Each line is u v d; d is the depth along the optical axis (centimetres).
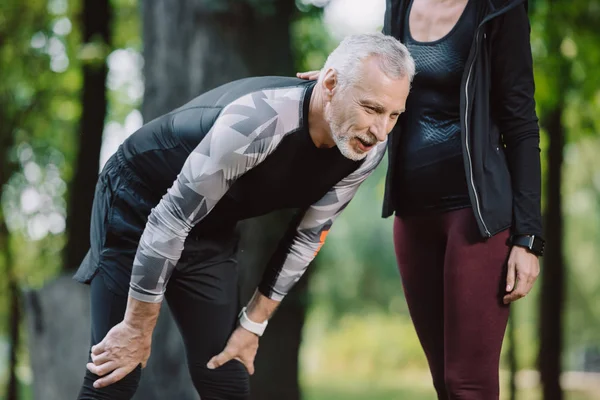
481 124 283
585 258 2545
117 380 286
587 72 901
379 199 1243
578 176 1706
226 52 596
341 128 253
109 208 294
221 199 281
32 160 1192
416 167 294
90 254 303
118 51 1157
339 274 2888
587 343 2770
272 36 605
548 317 1034
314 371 2725
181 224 268
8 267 1206
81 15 988
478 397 284
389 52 249
